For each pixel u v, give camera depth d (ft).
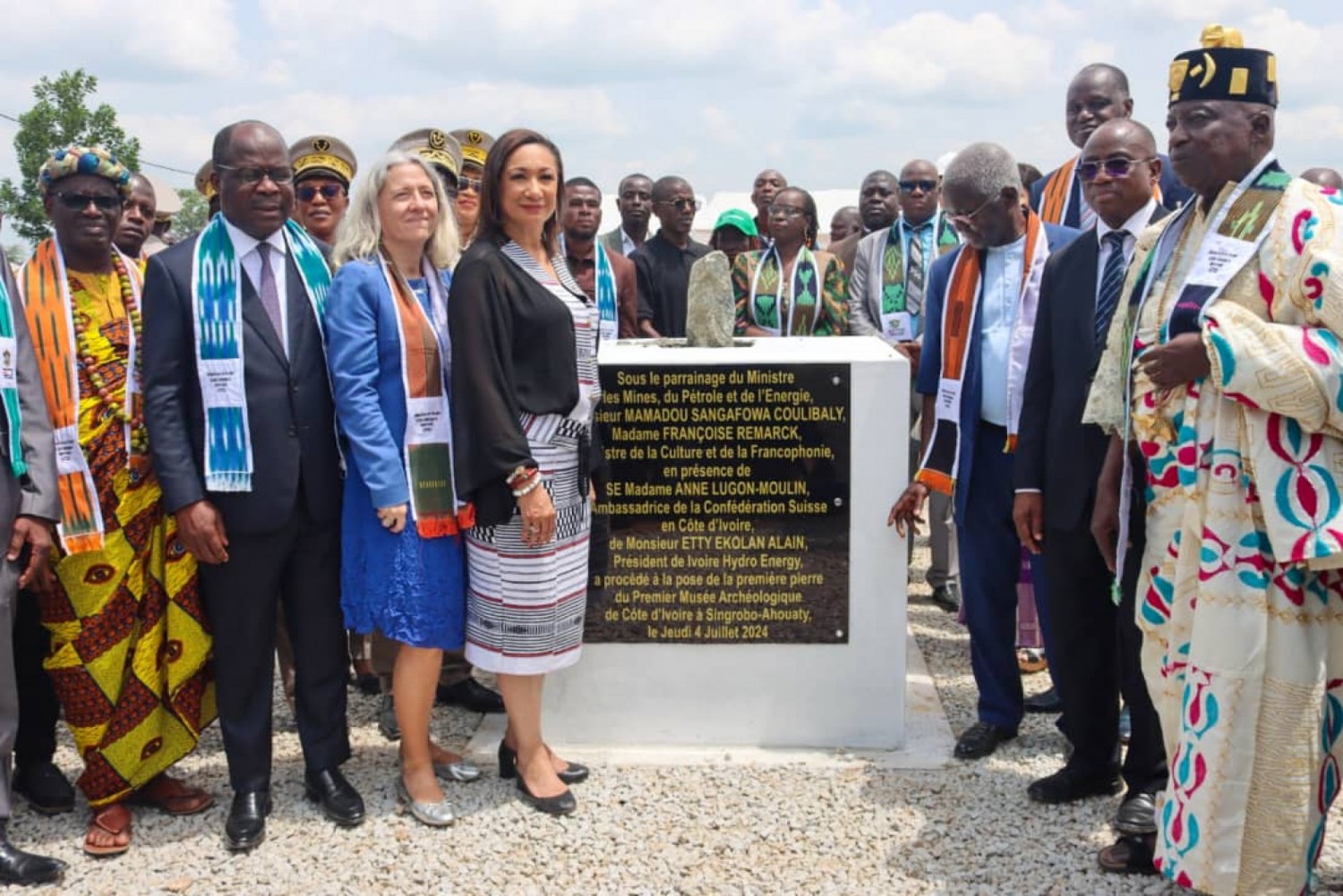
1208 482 9.81
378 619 12.06
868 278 22.15
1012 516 13.93
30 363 11.73
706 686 14.24
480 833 12.23
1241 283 9.78
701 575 14.05
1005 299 13.78
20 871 11.32
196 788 13.08
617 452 13.84
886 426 13.73
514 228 12.17
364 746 14.76
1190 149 9.95
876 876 11.27
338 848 12.00
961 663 17.79
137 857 11.93
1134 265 11.00
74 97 90.79
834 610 14.03
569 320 12.10
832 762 13.88
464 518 12.23
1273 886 9.61
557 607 12.39
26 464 11.57
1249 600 9.52
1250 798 9.57
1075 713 12.65
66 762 14.61
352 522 12.23
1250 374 9.21
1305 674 9.52
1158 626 10.58
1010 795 12.98
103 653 12.23
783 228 21.12
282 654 16.21
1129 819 11.70
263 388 11.80
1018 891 10.99
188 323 11.75
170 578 12.46
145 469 12.47
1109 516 11.47
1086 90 17.13
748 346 15.07
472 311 11.60
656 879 11.26
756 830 12.20
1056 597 12.44
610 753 14.19
